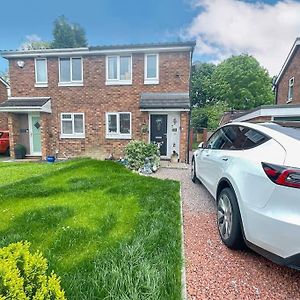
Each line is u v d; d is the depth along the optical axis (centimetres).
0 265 131
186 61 1130
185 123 1115
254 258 276
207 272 249
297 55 1447
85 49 1171
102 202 455
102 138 1227
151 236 305
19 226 346
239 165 292
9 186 569
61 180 636
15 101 1238
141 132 1180
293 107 1060
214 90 3491
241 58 3512
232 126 400
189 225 368
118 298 197
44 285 143
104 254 262
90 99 1221
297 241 205
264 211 232
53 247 287
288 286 229
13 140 1256
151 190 533
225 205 315
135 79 1174
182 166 988
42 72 1257
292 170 216
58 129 1260
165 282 217
